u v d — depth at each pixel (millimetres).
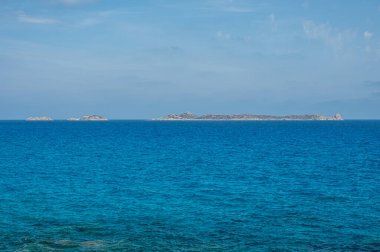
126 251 18859
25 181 38625
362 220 24688
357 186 36812
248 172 46031
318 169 48375
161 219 24594
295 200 30516
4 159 57438
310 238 21078
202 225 23312
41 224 23172
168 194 32719
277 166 51344
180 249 19234
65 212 26172
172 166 51344
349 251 19219
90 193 32938
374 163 53812
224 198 31156
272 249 19406
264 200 30438
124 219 24531
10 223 23297
